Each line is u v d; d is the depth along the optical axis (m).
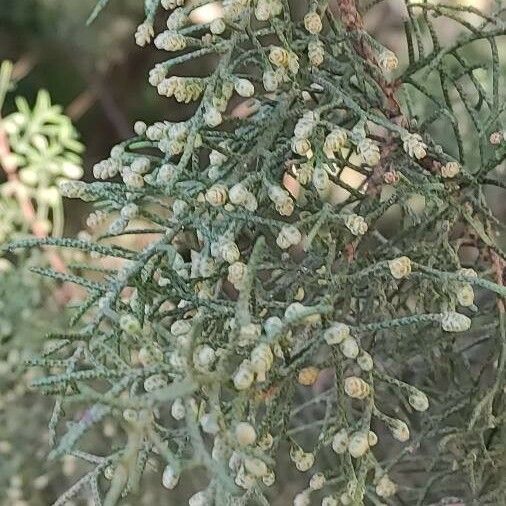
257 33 0.23
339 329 0.20
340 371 0.21
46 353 0.22
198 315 0.22
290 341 0.21
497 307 0.26
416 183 0.25
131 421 0.17
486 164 0.25
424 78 0.25
